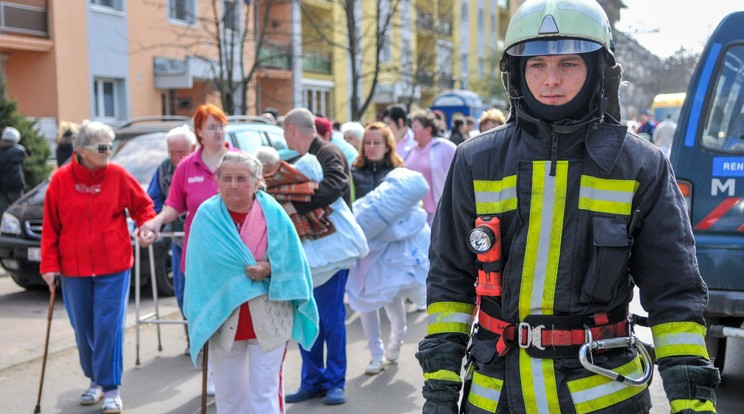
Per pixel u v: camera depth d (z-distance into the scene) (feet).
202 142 17.70
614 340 6.61
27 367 19.69
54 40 63.87
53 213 16.24
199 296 12.87
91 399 16.98
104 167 16.35
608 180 6.53
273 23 81.15
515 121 7.09
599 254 6.44
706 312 15.39
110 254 16.19
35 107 64.64
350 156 22.67
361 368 19.27
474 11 154.92
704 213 15.76
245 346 13.26
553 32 6.61
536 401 6.59
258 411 13.06
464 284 7.23
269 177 16.07
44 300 27.78
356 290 18.62
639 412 6.66
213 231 12.87
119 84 70.49
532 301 6.64
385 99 109.91
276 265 12.89
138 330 19.92
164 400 17.19
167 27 74.28
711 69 16.07
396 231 18.37
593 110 6.66
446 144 25.72
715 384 6.34
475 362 7.07
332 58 101.09
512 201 6.71
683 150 16.05
